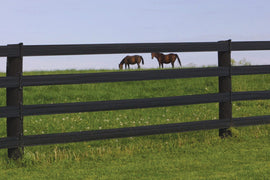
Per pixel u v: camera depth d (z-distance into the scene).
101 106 7.05
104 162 6.62
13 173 5.98
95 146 7.96
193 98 7.71
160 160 6.61
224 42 7.90
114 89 15.37
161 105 7.48
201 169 5.94
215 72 7.84
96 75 7.00
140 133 7.31
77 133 6.86
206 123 7.83
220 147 7.46
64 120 10.77
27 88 15.20
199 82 16.14
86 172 5.95
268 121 8.42
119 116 11.43
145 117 11.20
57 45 6.69
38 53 6.58
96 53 6.96
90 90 15.17
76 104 6.88
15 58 6.46
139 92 14.99
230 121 8.05
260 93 8.28
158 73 7.43
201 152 7.14
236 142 7.82
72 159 6.88
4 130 9.89
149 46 7.33
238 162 6.31
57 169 6.20
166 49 7.45
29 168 6.27
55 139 6.72
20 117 6.49
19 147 6.50
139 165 6.29
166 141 8.20
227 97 7.99
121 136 7.18
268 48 8.23
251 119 8.23
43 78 6.66
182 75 7.62
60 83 6.77
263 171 5.62
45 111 6.67
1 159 6.62
